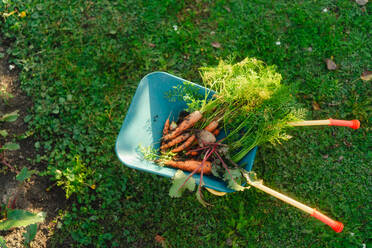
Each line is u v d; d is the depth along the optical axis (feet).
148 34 6.72
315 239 5.98
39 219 5.23
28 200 5.84
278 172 6.23
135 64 6.56
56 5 6.67
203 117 5.41
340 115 6.48
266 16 6.90
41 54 6.45
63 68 6.41
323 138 6.37
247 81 4.93
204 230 5.93
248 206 6.06
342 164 6.28
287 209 6.08
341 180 6.22
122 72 6.50
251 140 5.19
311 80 6.60
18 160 5.99
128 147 5.00
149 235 5.88
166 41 6.72
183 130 5.28
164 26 6.77
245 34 6.80
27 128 6.13
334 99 6.55
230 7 6.93
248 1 6.93
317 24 6.85
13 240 5.69
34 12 6.59
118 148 4.89
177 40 6.67
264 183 6.18
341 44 6.77
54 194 5.89
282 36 6.81
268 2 6.95
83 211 5.83
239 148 5.36
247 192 6.08
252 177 4.89
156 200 6.01
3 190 5.86
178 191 4.81
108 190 5.94
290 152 6.29
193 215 6.00
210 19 6.86
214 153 5.21
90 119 6.21
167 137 5.30
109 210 5.90
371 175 6.23
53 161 6.00
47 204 5.85
